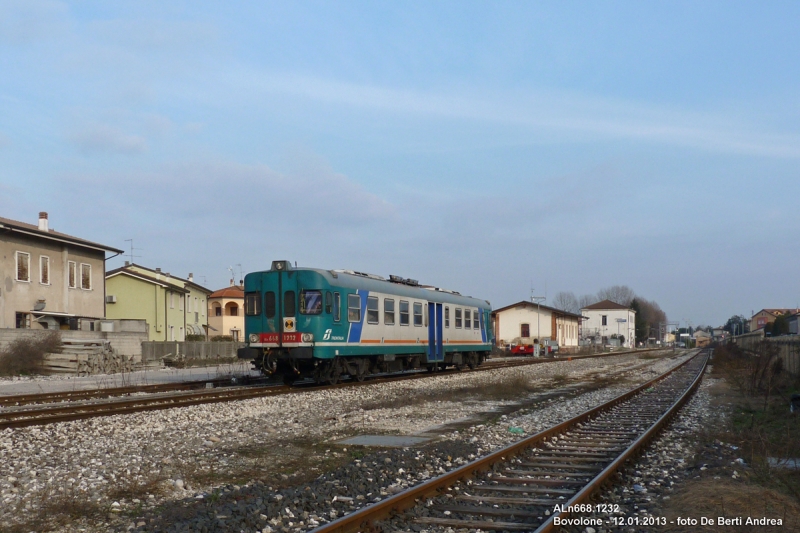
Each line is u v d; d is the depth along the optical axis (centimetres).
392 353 2559
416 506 723
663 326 17850
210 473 932
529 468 950
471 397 2002
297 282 2177
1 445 1103
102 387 2320
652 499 795
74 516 725
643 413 1631
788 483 859
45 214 4103
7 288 3569
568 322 8819
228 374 3006
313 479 884
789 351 2455
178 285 5875
